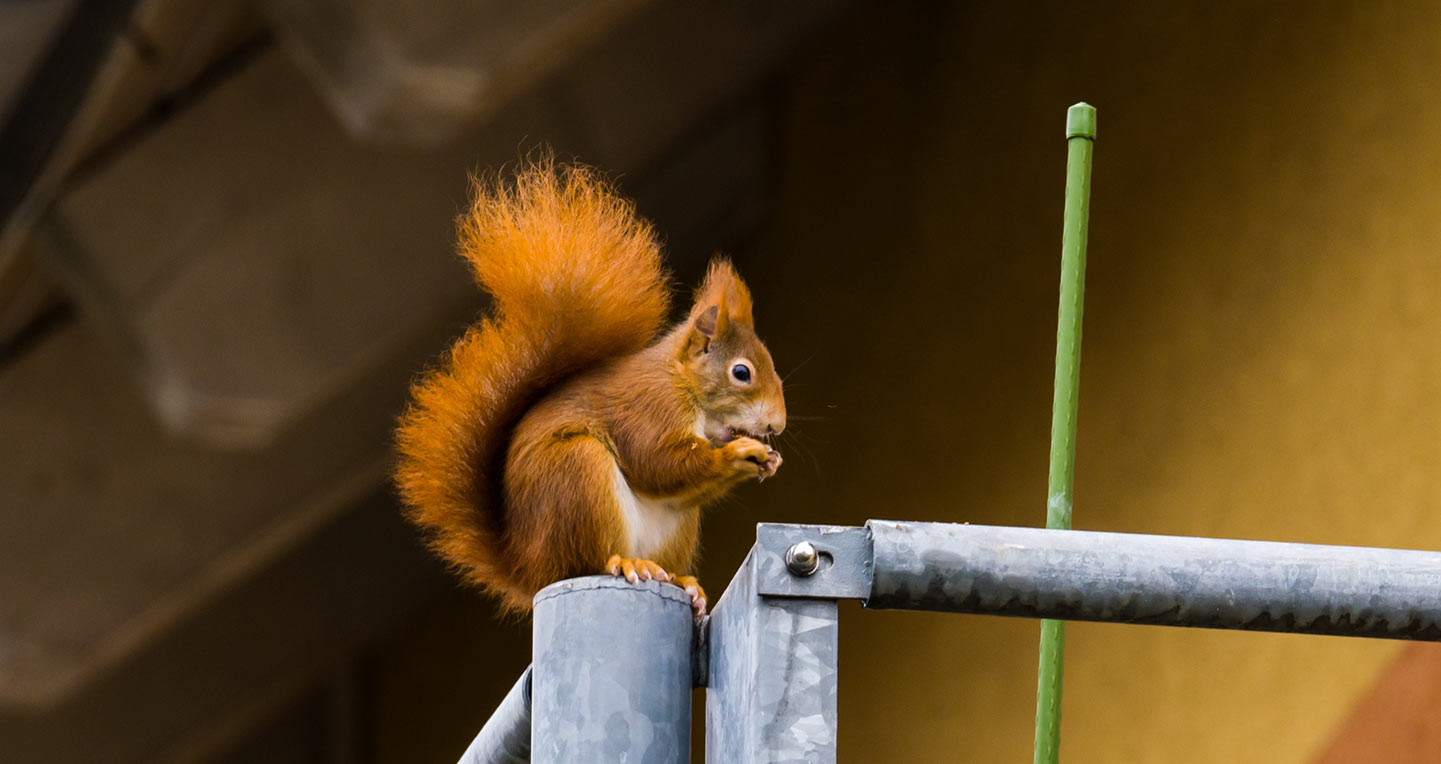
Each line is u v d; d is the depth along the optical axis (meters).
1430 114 10.32
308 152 14.31
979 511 14.24
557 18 11.76
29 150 13.44
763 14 16.97
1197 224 12.32
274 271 14.28
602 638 3.02
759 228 19.34
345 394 17.47
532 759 3.08
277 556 20.17
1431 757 9.41
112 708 23.11
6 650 16.73
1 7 12.31
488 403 5.26
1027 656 13.31
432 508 5.18
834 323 17.27
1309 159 11.28
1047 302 13.82
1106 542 2.83
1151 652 12.05
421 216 14.59
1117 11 13.57
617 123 16.56
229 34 13.30
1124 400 12.80
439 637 22.59
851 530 2.77
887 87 16.89
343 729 24.59
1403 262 10.34
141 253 14.08
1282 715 10.75
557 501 5.01
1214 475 11.72
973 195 15.17
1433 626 2.88
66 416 16.50
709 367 5.54
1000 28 15.14
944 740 14.16
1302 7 11.58
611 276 5.38
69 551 16.73
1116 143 13.44
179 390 14.20
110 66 12.76
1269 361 11.38
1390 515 10.12
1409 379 10.14
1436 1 10.41
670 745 3.01
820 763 2.66
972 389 14.68
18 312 15.95
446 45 11.68
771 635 2.71
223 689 23.39
